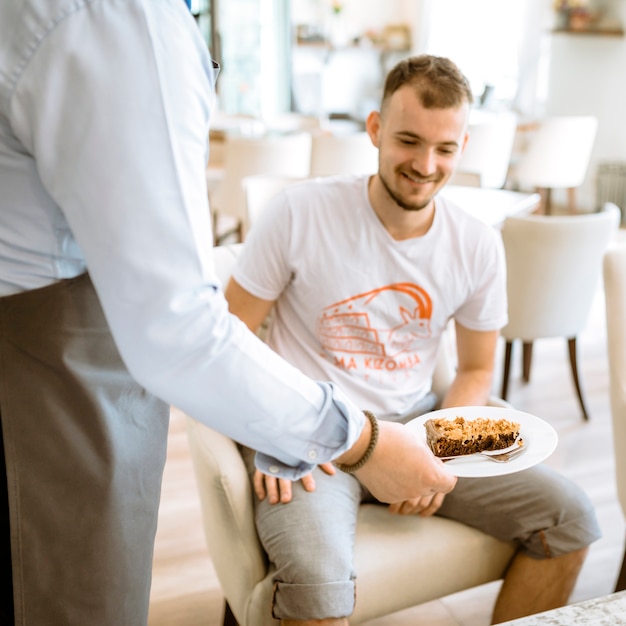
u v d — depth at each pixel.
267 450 0.89
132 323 0.74
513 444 1.10
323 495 1.43
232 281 1.64
